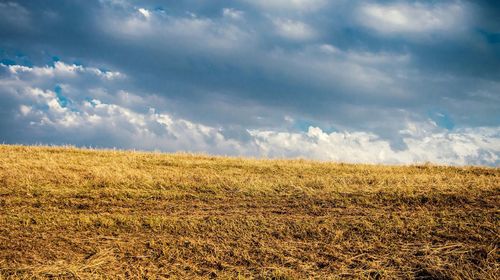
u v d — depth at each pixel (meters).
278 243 7.93
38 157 14.70
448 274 6.80
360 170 14.60
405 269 7.05
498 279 6.56
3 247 7.56
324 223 8.62
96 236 8.12
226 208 9.70
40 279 6.66
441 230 8.19
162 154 17.16
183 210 9.53
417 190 10.50
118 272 7.00
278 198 10.41
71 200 9.91
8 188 10.44
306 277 6.89
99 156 15.82
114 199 10.12
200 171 13.56
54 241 7.87
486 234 7.93
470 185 10.98
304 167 14.82
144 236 8.17
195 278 6.90
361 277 6.85
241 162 15.71
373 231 8.27
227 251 7.69
